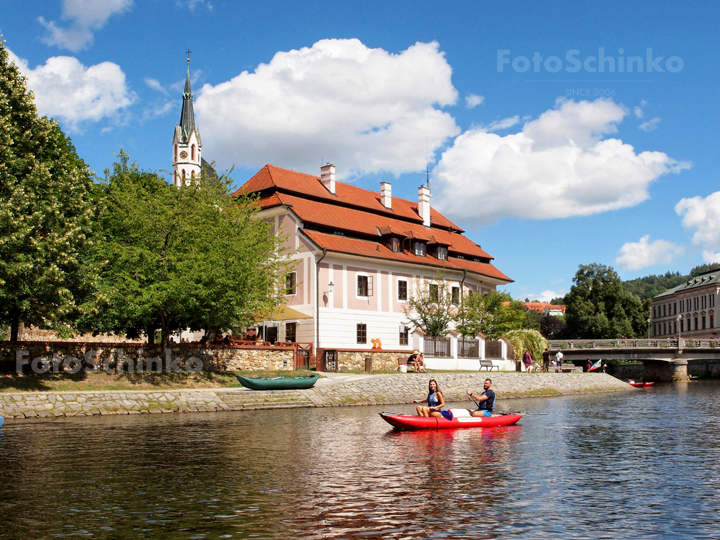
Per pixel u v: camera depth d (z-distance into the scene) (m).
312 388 31.67
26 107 28.03
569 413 29.92
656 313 143.62
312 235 44.38
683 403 37.25
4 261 23.84
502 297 52.84
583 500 11.63
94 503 11.17
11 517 10.30
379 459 15.72
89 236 30.86
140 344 31.38
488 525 9.93
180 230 31.73
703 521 10.31
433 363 45.59
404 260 48.91
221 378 32.94
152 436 19.23
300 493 11.95
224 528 9.70
